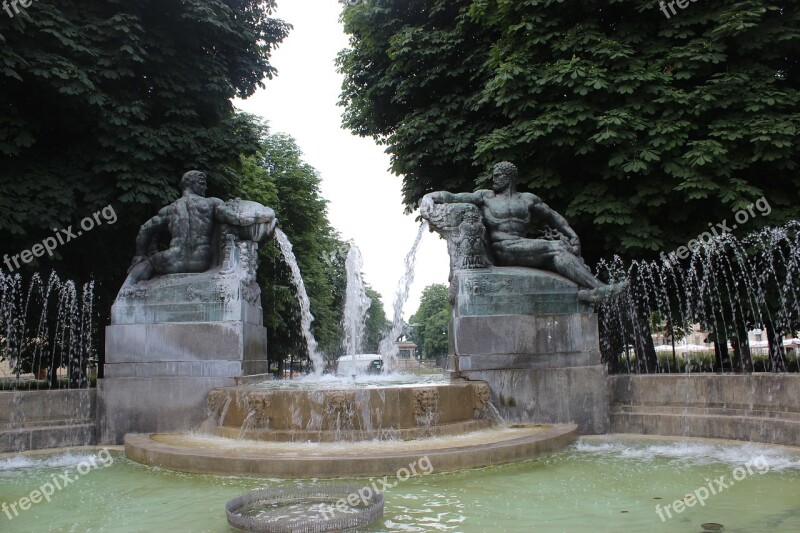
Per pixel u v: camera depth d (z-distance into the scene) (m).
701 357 24.86
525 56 15.39
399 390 9.24
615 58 14.51
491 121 18.25
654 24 15.36
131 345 11.51
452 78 18.88
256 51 19.19
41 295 15.77
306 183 35.56
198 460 7.97
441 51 18.44
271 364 38.56
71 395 11.20
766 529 5.44
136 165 15.82
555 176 15.61
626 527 5.55
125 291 11.76
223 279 11.63
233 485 7.32
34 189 14.65
